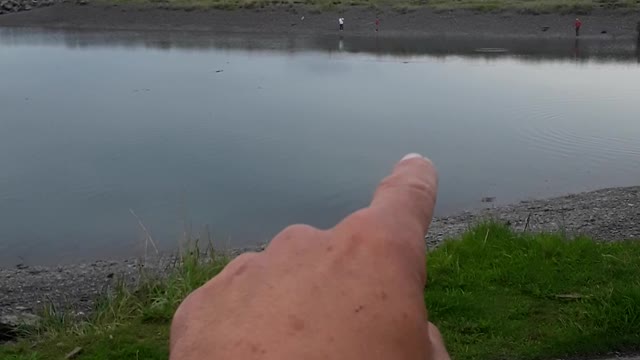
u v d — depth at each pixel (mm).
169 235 13297
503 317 5414
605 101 27625
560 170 18281
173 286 5984
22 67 36219
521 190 16484
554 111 25750
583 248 6531
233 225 13914
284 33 52875
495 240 6773
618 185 16891
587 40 49000
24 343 5375
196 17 56125
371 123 23859
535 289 5801
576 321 5309
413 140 21594
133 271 9961
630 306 5273
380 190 725
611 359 4918
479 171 18219
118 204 15328
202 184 16797
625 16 51656
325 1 56781
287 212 14844
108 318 5711
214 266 6324
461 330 5266
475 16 53312
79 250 12555
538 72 36031
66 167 18281
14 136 21594
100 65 37125
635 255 6410
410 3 56125
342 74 35219
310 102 27516
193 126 22969
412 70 36938
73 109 25656
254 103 27000
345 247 624
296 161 18844
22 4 60312
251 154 19531
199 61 39031
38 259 12086
